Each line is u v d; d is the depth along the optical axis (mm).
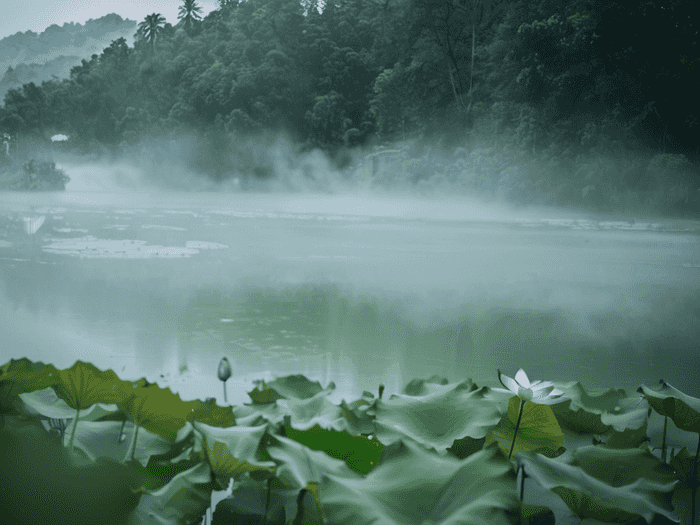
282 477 888
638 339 7152
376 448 1151
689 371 5738
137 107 103000
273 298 9258
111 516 762
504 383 1067
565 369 5688
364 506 776
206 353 5828
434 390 1423
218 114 81500
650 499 871
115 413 1042
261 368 5332
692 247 20469
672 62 41531
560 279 12547
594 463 1000
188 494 909
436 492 811
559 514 930
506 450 1097
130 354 5766
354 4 84875
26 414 977
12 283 10242
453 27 59688
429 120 59406
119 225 23625
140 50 111500
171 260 13711
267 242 18578
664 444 1224
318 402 1459
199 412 1211
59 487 756
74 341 6250
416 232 24141
